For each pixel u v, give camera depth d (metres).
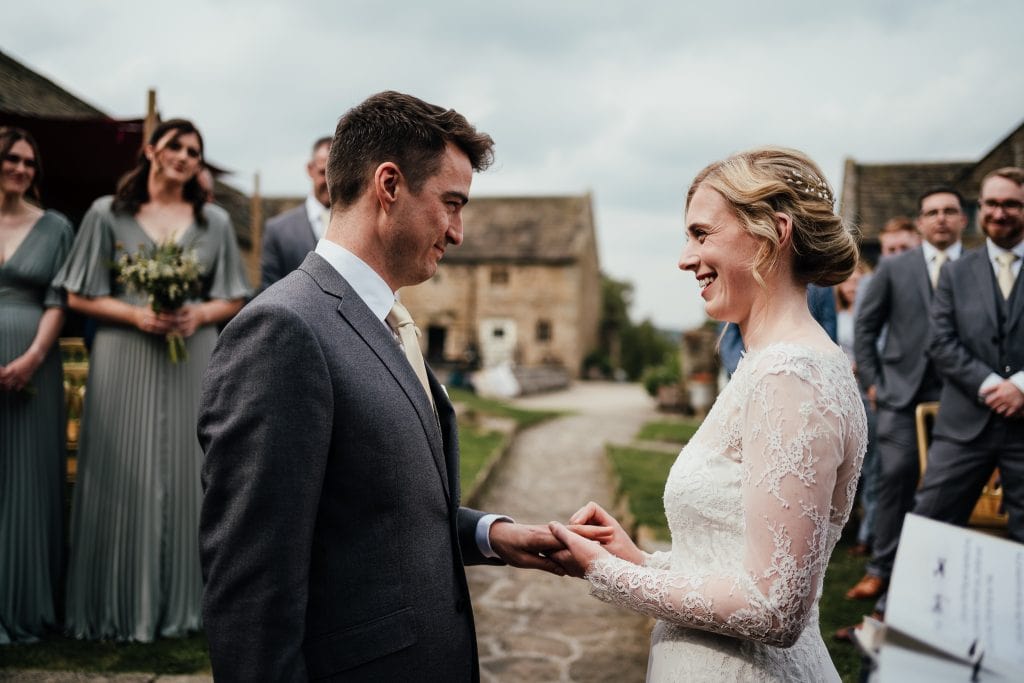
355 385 1.35
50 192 7.57
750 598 1.25
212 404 1.29
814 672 1.41
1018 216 3.10
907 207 16.81
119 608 3.21
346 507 1.35
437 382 1.72
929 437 3.70
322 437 1.28
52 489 3.38
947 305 3.27
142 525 3.24
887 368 3.97
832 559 4.71
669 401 16.84
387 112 1.44
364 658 1.33
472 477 6.86
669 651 1.47
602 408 18.20
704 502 1.38
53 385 3.39
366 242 1.48
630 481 6.98
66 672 2.84
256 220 7.97
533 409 16.44
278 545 1.22
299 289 1.40
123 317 3.24
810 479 1.23
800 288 1.42
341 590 1.34
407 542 1.39
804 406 1.25
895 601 0.97
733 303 1.42
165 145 3.30
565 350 30.78
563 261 30.62
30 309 3.31
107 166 6.82
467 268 31.50
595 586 1.51
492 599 4.27
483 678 3.23
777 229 1.37
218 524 1.25
